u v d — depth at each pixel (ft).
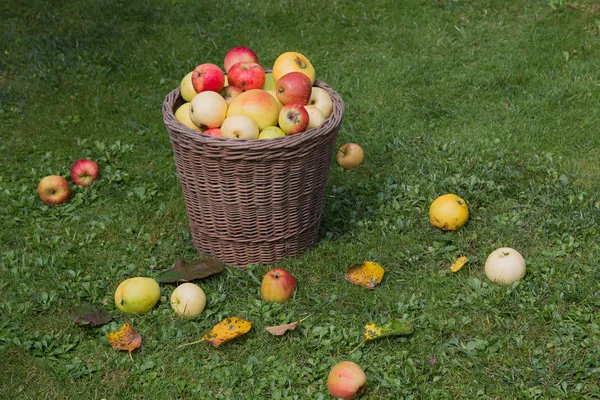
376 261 8.84
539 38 11.71
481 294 8.42
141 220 9.39
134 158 10.20
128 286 8.36
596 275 8.54
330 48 11.91
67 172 9.97
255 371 7.96
